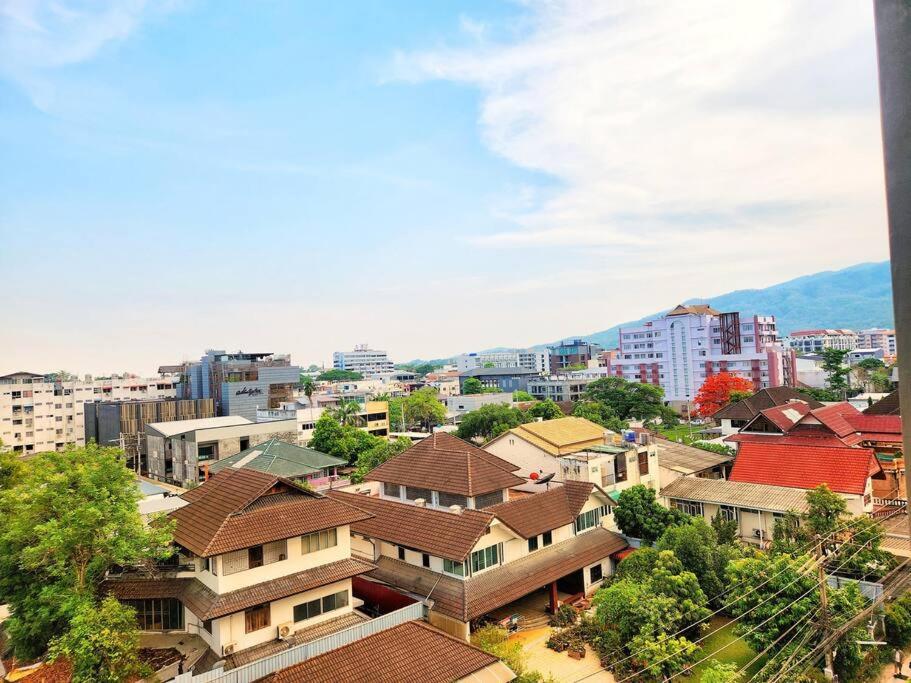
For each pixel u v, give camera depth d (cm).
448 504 3956
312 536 3030
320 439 8094
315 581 2922
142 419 10225
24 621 2830
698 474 5491
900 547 3703
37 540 2864
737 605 2859
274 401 12306
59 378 12169
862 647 2864
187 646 2927
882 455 5322
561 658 3022
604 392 10544
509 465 4522
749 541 4291
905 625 2894
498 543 3369
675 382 13575
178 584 3019
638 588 2983
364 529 3744
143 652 2903
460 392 18875
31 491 2822
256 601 2712
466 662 2494
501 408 8762
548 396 14962
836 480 4256
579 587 3722
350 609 3122
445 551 3181
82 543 2753
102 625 2419
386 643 2561
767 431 5969
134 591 3000
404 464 4419
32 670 2816
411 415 11731
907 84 322
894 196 328
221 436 8144
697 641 2962
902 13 329
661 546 3500
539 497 3806
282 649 2734
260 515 2931
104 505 2789
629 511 3994
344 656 2456
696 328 13212
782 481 4469
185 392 13300
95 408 10594
